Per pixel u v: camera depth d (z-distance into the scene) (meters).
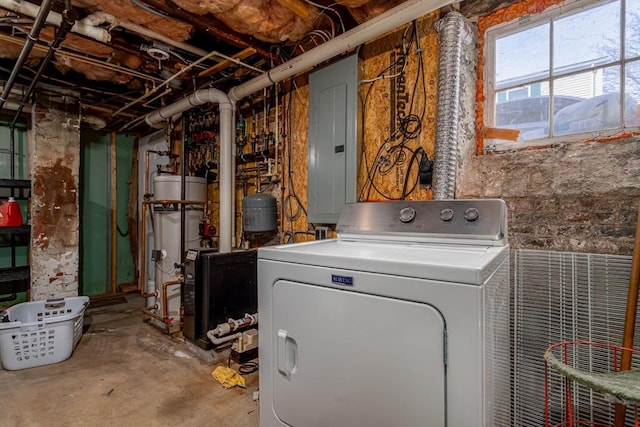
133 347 2.80
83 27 2.04
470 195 1.76
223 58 2.71
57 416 1.84
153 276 3.79
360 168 2.33
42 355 2.45
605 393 0.79
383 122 2.22
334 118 2.38
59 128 3.45
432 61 1.98
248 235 3.27
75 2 1.92
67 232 3.49
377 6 1.95
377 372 1.03
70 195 3.52
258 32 2.17
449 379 0.91
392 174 2.16
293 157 2.85
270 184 3.08
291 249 1.32
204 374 2.32
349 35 1.96
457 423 0.89
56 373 2.34
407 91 2.10
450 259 1.02
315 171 2.52
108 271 4.51
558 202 1.54
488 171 1.73
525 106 1.75
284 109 2.92
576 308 1.44
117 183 4.59
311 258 1.19
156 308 3.39
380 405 1.03
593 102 1.55
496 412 1.07
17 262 3.74
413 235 1.43
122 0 1.89
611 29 1.51
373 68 2.28
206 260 2.59
